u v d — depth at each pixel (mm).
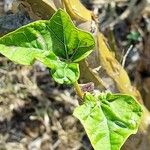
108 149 230
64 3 329
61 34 226
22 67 765
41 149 776
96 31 362
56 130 782
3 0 603
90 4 839
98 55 382
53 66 228
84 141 774
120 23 869
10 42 225
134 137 511
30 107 782
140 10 855
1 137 766
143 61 795
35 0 310
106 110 242
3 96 756
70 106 788
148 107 737
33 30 225
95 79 379
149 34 844
